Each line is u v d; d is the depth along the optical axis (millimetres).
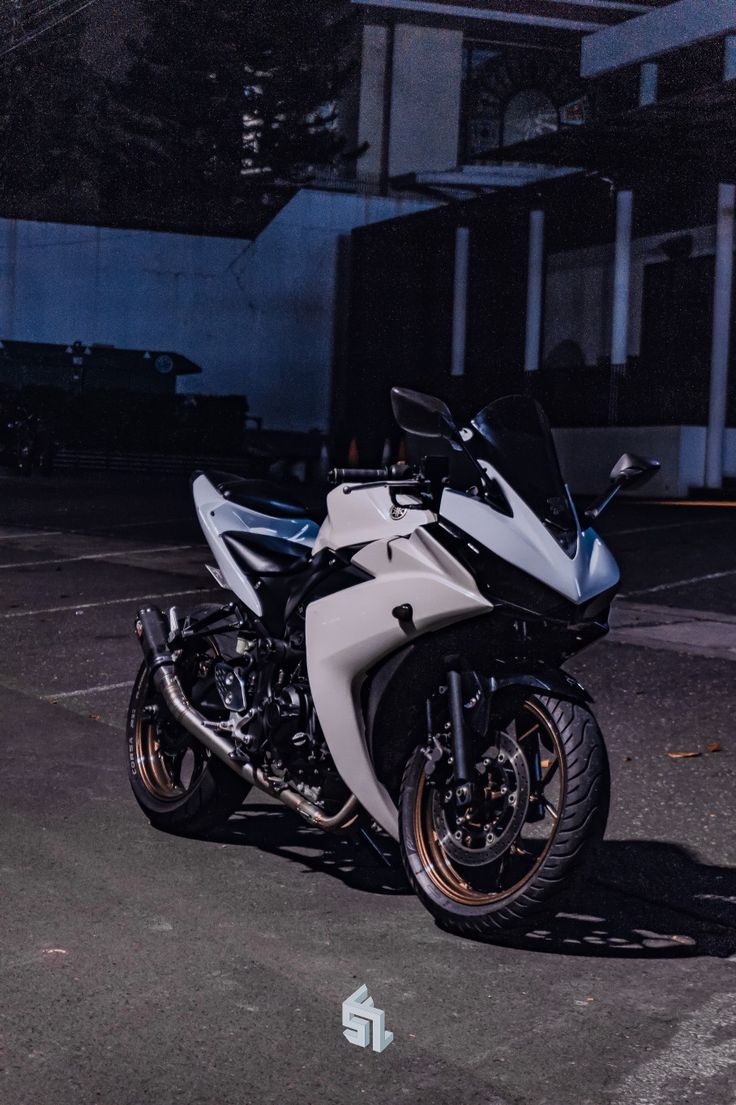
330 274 42719
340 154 42844
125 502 24000
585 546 4285
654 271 33000
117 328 42156
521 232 36531
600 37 34281
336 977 4164
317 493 26703
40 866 5109
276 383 42469
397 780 4730
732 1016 3967
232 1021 3838
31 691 8352
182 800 5480
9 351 39969
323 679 4633
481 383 37125
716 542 16859
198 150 42219
